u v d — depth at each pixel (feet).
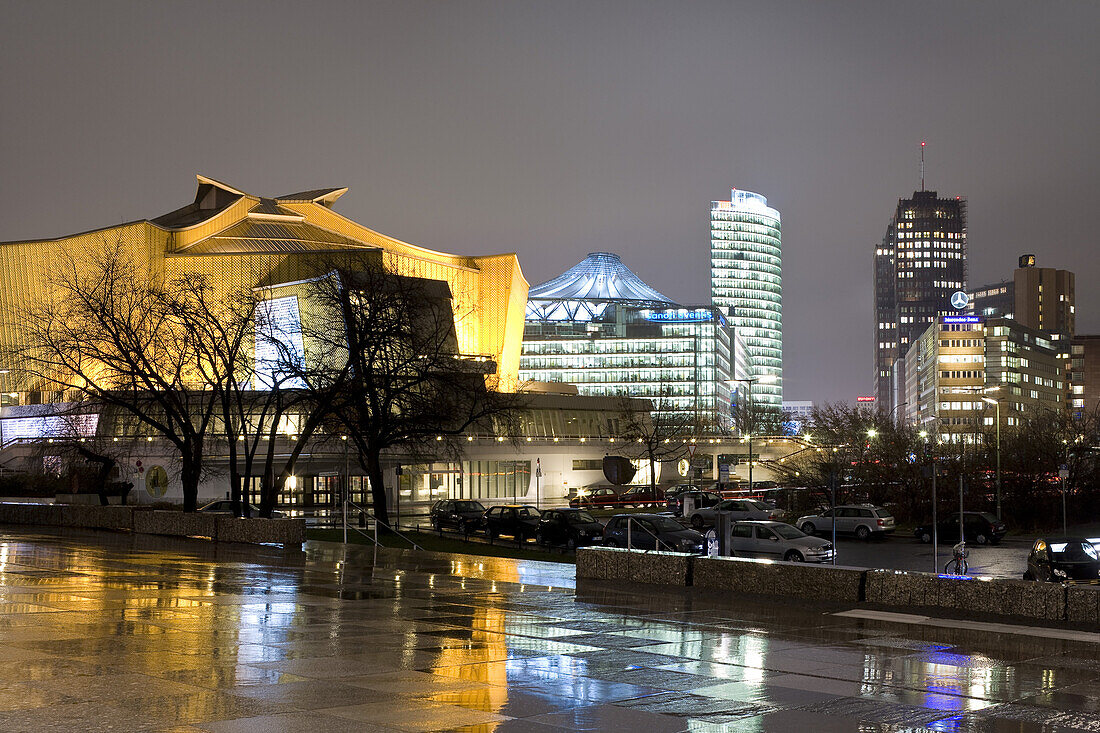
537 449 357.41
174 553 110.22
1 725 29.86
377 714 32.71
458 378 153.17
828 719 34.01
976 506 196.34
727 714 34.50
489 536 152.87
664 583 76.33
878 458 222.48
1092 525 194.90
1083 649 49.96
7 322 355.97
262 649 46.01
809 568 68.49
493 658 45.29
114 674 38.37
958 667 44.68
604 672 42.32
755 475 430.61
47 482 258.57
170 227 388.57
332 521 193.77
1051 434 221.25
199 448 156.35
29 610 57.52
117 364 180.75
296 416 289.12
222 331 160.86
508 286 431.02
